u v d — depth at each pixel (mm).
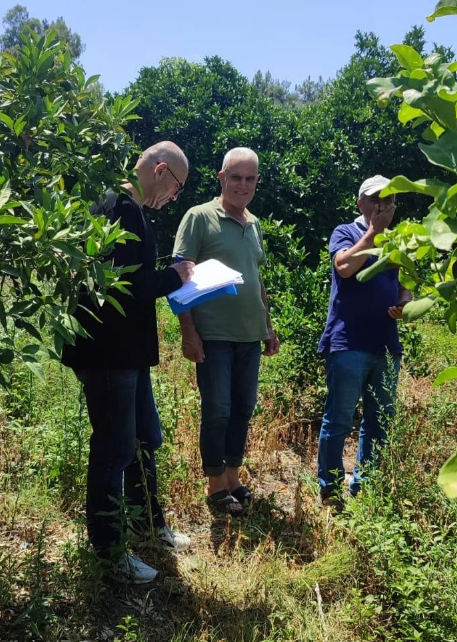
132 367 3094
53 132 2682
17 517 3600
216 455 3910
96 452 3148
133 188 3250
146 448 3482
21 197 2518
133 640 2732
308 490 4246
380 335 3844
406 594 2834
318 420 5469
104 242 2332
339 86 12500
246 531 3715
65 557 3055
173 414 4402
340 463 3998
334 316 3904
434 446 4074
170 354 6590
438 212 1395
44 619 2699
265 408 5191
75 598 2924
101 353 3037
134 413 3195
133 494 3494
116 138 2846
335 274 3902
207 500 4062
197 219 3844
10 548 3318
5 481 3855
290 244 7695
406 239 1721
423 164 11562
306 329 5613
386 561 3090
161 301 8617
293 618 2988
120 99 2902
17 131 2430
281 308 6062
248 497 4090
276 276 6797
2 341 2160
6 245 2172
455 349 7074
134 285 3006
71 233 2287
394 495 3527
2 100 2648
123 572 3160
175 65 12797
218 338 3809
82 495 3799
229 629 2926
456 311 1552
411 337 6520
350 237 3824
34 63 2654
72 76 2850
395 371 3936
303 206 11016
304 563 3486
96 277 2295
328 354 3918
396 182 1430
